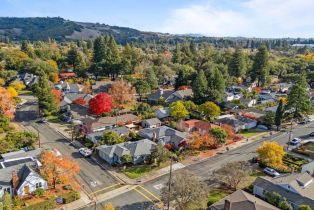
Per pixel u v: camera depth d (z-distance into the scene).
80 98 104.94
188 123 82.00
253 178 57.81
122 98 104.81
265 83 147.00
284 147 73.38
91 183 54.88
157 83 135.38
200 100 107.00
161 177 57.62
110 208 43.72
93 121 80.62
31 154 61.16
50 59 171.25
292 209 45.72
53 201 47.00
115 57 154.75
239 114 96.81
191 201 43.75
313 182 52.72
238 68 150.75
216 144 71.50
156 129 76.25
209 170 60.56
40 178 51.03
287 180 51.00
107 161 63.47
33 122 88.56
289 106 94.62
